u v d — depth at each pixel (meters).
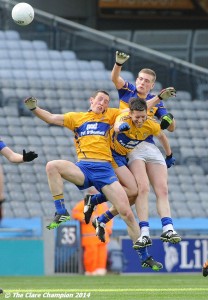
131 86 28.58
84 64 67.00
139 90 28.28
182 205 61.03
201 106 67.00
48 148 61.22
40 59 66.62
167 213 27.98
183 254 46.66
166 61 65.44
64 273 46.31
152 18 75.94
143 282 37.09
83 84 66.44
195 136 66.19
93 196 29.31
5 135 61.12
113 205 28.47
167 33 76.00
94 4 74.88
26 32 66.94
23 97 63.91
